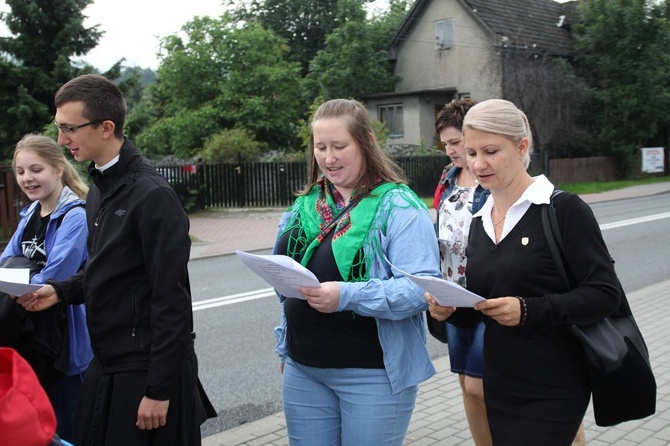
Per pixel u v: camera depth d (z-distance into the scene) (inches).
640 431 160.4
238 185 847.1
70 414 127.3
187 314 98.5
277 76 1167.6
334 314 100.3
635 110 1129.4
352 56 1294.3
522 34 1204.5
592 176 1115.9
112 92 104.0
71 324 124.7
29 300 112.3
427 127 1230.3
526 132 94.6
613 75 1144.8
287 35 1743.4
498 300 88.4
